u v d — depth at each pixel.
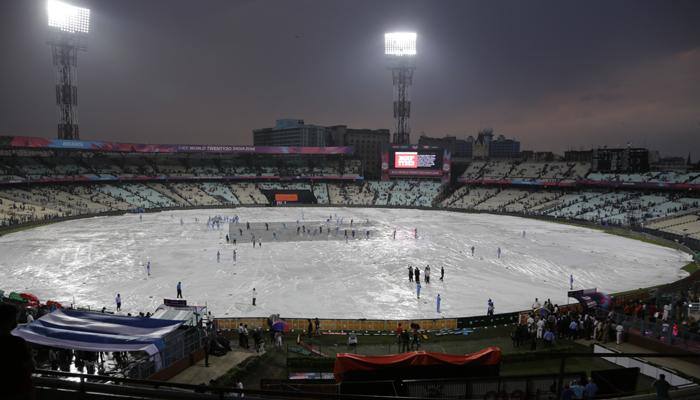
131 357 20.48
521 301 38.28
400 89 136.88
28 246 60.25
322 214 106.25
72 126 114.81
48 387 5.84
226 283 42.78
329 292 40.28
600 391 14.36
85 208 97.94
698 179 93.50
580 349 24.48
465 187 135.25
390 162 133.25
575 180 112.06
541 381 14.60
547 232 79.25
